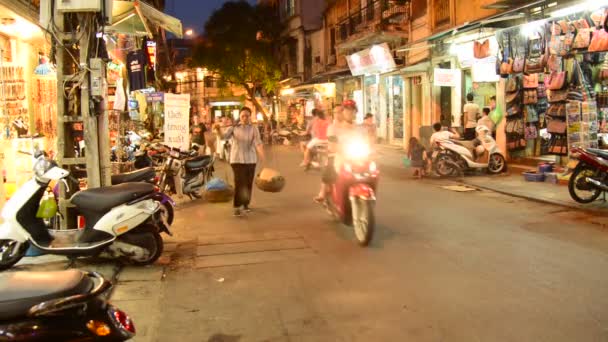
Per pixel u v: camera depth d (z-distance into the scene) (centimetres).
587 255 697
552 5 1254
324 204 952
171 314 539
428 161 1506
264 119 3528
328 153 906
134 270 684
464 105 1745
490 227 867
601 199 1046
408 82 2377
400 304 544
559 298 546
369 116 1642
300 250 760
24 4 1001
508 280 606
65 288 327
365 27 2705
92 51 772
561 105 1258
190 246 802
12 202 666
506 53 1351
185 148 1375
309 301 562
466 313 514
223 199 988
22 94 1175
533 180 1309
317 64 3797
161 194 733
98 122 786
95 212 680
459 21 1845
